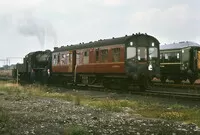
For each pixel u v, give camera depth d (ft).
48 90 97.71
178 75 119.03
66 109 53.98
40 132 35.29
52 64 135.44
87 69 107.45
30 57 149.79
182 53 114.93
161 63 125.29
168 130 36.99
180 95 75.97
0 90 94.48
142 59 91.76
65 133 34.53
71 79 121.60
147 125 40.01
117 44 92.07
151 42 93.45
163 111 52.85
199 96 73.41
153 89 97.96
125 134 34.68
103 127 38.42
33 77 147.23
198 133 35.53
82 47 111.24
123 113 51.01
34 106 57.77
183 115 47.24
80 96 78.64
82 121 42.34
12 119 43.19
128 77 89.61
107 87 100.42
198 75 113.60
